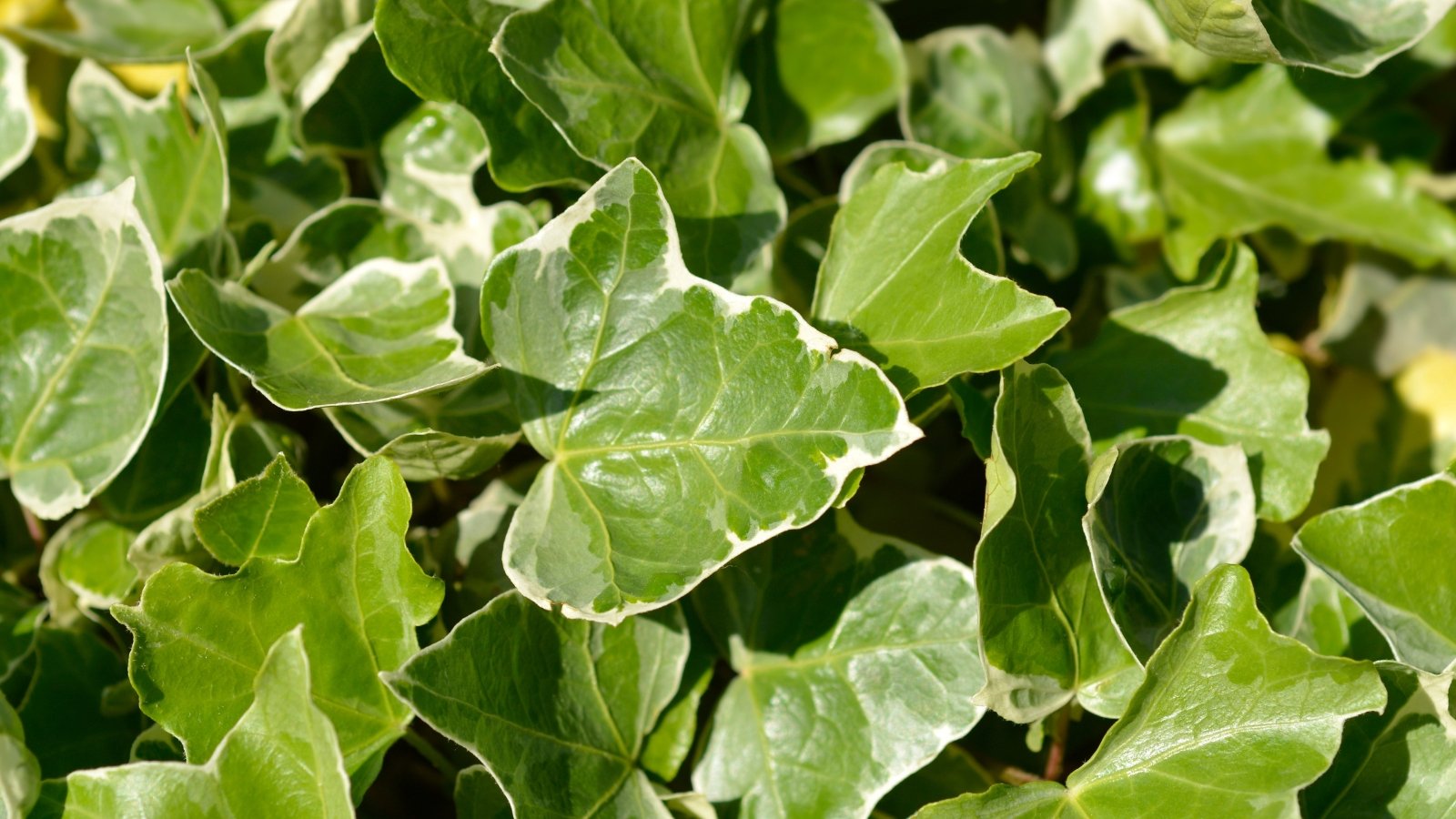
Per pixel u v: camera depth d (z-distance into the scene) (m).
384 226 0.45
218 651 0.41
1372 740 0.41
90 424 0.43
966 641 0.42
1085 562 0.41
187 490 0.44
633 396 0.41
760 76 0.46
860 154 0.46
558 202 0.45
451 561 0.43
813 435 0.40
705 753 0.43
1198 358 0.44
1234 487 0.42
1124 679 0.41
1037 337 0.40
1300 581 0.44
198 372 0.45
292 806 0.40
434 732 0.44
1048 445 0.41
